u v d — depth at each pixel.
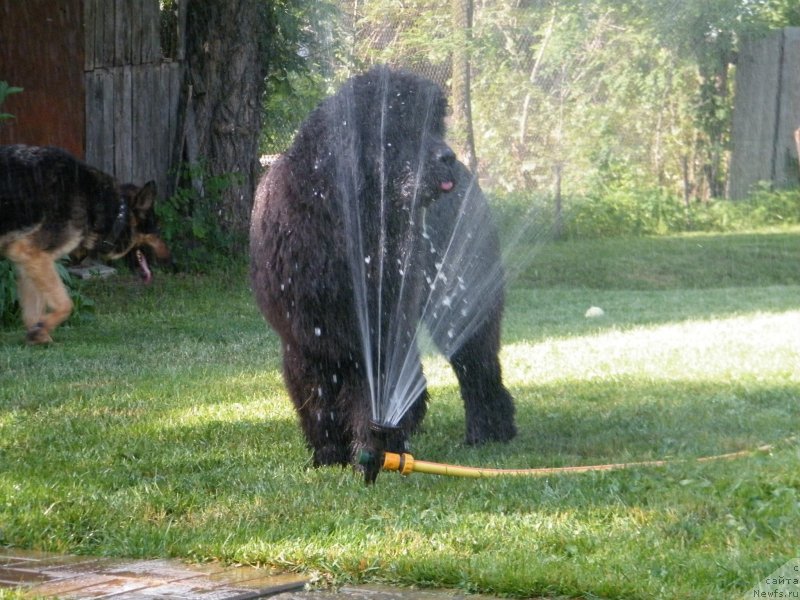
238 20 25.22
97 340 17.75
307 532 7.28
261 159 28.31
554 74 23.20
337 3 25.67
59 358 15.84
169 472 9.32
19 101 24.06
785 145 32.50
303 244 8.22
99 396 12.92
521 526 7.30
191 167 24.95
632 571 6.29
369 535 7.11
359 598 6.01
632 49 26.45
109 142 25.06
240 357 16.14
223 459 9.77
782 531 7.06
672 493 8.09
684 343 17.05
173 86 25.55
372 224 8.23
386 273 8.37
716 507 7.70
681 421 11.34
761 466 8.90
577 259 27.33
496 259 10.94
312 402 8.94
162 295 22.53
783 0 34.41
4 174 13.46
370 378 8.55
